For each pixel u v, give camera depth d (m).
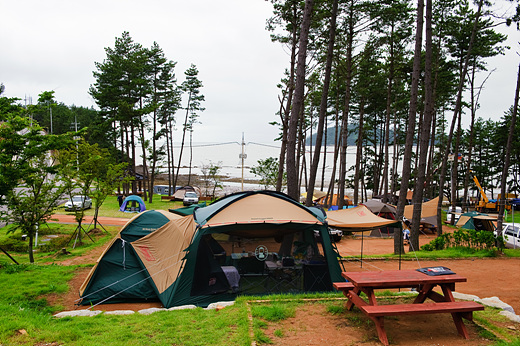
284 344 4.73
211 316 6.03
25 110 11.68
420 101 35.75
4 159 10.91
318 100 37.44
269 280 8.38
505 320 5.74
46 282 9.67
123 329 5.56
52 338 5.02
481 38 24.12
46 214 14.49
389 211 24.25
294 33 22.23
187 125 50.69
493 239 14.83
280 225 8.48
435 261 13.16
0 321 5.52
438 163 42.97
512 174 54.19
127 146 42.12
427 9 15.20
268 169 43.38
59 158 17.05
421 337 4.95
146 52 43.28
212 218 8.42
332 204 35.84
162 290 8.36
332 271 8.67
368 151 49.66
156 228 10.28
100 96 39.75
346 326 5.29
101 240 19.31
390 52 28.84
